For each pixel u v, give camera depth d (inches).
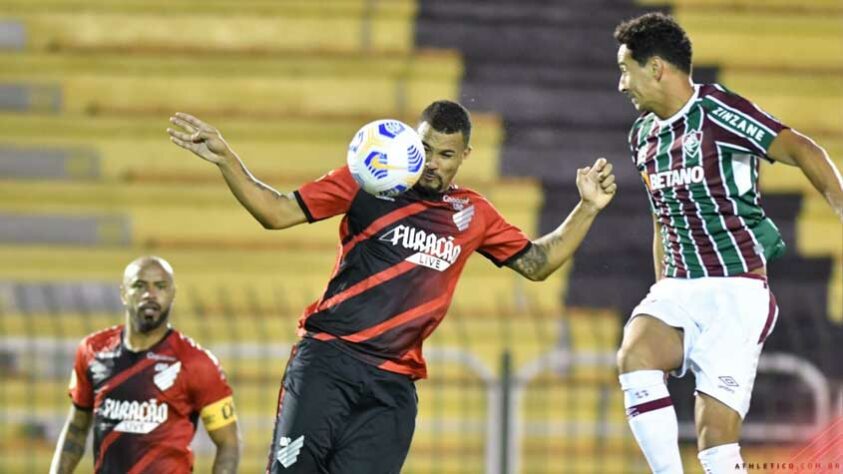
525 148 1710.1
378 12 1836.9
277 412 762.2
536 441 1453.0
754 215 742.5
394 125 720.3
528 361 1501.0
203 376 943.0
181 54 1786.4
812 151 703.1
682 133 737.6
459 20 1843.0
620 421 1457.9
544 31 1838.1
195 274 1571.1
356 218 753.6
